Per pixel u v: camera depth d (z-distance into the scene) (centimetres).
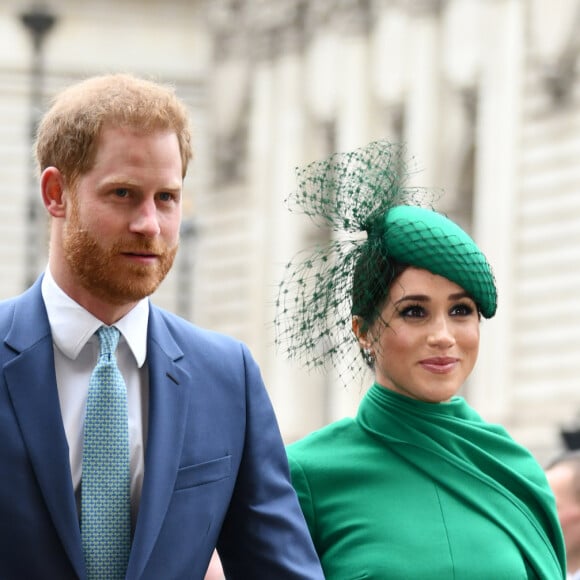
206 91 5791
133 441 775
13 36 5744
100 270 752
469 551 852
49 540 750
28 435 757
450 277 855
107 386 766
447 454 873
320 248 894
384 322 864
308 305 885
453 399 898
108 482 760
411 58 4231
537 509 880
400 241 859
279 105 4925
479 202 3809
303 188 901
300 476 874
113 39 5856
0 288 5634
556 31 3666
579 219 3603
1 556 750
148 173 748
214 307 5112
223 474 789
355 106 4575
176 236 763
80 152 750
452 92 4044
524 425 3628
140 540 751
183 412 783
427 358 862
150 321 795
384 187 884
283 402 4703
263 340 4900
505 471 877
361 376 908
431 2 4184
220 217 5119
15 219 5653
